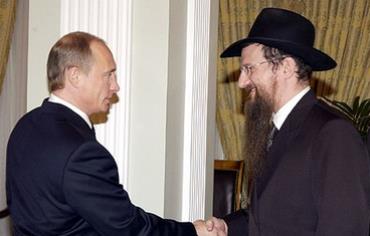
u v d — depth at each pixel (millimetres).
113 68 2219
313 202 2174
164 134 2701
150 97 2707
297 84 2305
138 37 2711
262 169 2352
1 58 5160
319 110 2260
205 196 3115
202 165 3043
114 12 2691
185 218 2969
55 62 2158
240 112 5516
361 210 2045
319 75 5414
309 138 2207
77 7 2686
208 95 3098
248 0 5480
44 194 2043
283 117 2314
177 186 2893
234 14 5484
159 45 2693
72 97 2158
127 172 2719
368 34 5371
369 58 5387
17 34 5273
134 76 2719
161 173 2709
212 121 3207
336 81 5406
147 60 2705
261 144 2346
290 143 2256
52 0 2721
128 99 2707
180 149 2906
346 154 2098
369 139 2561
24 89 5328
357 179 2068
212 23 3141
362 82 5387
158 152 2709
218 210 4145
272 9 2348
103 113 2680
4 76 5207
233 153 5547
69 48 2146
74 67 2146
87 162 2035
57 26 2721
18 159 2105
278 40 2268
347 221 2031
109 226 2072
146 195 2725
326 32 5402
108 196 2061
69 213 2051
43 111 2141
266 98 2314
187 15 2924
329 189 2072
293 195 2209
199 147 3010
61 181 2014
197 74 2965
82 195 2021
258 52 2305
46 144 2051
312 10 5418
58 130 2072
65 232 2068
